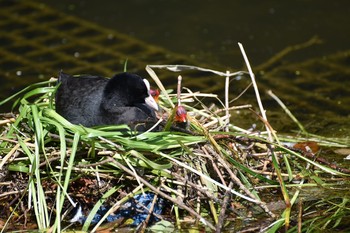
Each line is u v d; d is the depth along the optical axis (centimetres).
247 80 1532
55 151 996
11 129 1027
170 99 1128
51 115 1010
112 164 982
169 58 1628
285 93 1473
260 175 1004
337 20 1778
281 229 966
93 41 1717
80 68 1584
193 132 1038
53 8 1891
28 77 1543
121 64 1603
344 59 1617
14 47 1692
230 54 1639
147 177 992
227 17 1811
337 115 1375
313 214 1000
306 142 1188
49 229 945
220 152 1003
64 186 943
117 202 962
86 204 1006
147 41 1714
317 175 1082
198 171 977
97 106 1074
